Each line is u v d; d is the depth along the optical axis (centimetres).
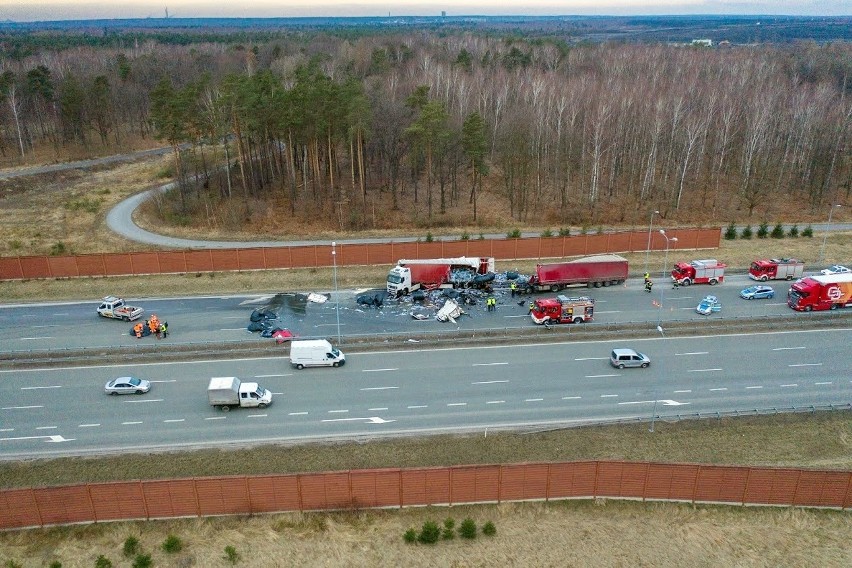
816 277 5875
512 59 14138
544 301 5469
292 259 6825
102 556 2894
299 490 3203
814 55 16412
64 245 7469
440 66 11962
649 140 10288
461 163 10188
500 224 8569
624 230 8312
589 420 4059
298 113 8069
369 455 3712
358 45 16188
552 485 3312
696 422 4034
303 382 4562
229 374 4678
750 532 3153
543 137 9969
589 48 17725
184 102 8369
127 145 12656
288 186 9644
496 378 4603
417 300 6044
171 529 3128
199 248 7319
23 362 4759
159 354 4912
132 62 15250
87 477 3512
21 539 3055
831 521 3238
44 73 11750
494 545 3055
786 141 10588
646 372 4678
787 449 3791
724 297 6141
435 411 4175
